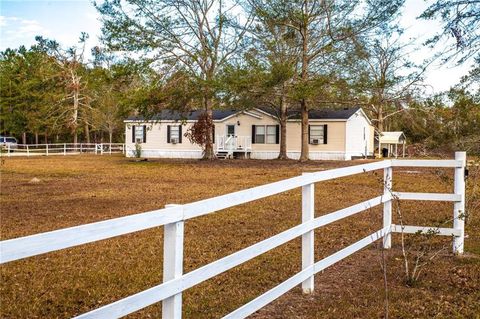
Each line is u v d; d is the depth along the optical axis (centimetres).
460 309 404
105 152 4216
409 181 1516
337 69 2467
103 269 541
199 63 2628
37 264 561
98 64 4497
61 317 398
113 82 2706
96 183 1562
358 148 3164
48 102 4581
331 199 1129
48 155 3712
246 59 2531
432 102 2536
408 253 588
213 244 663
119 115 2697
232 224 812
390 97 2605
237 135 3178
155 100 2544
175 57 2602
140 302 226
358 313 396
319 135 2981
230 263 307
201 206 277
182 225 260
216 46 2644
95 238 202
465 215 578
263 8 2473
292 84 2419
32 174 1911
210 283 489
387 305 389
